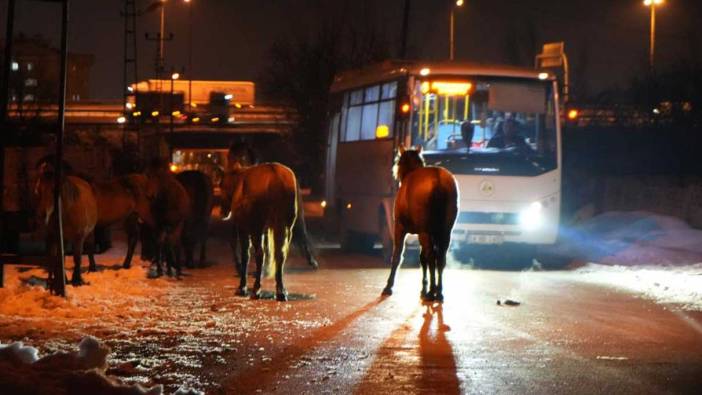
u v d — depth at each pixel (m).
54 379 8.18
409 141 22.20
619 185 31.41
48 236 15.57
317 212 51.94
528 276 20.16
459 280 19.34
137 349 11.53
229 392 9.46
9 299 14.41
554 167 22.72
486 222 22.53
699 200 27.56
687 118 31.03
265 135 75.94
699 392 9.49
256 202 15.98
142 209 19.12
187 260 21.38
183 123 74.00
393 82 23.38
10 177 25.69
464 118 22.55
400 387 9.66
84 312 13.98
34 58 53.41
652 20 41.06
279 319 13.84
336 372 10.34
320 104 55.50
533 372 10.38
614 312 14.69
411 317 14.10
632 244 24.59
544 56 29.45
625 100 33.88
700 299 16.20
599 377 10.14
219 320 13.70
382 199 23.78
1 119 15.84
